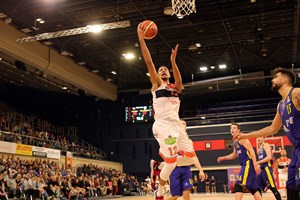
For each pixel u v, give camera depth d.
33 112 27.88
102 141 28.11
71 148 23.83
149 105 27.61
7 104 27.16
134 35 18.16
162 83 4.27
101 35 17.98
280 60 23.02
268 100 26.11
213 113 26.86
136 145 27.44
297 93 3.12
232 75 24.78
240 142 5.93
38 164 17.78
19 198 13.59
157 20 16.61
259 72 24.05
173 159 4.06
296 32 18.39
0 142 16.61
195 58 22.12
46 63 19.19
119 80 26.48
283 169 9.10
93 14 15.98
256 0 14.98
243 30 18.03
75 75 21.97
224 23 16.98
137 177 26.75
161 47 20.05
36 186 14.21
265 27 17.77
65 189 15.86
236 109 26.42
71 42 18.84
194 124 26.77
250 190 5.88
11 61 19.84
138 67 23.41
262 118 25.33
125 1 14.66
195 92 25.86
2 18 16.02
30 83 25.45
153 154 26.97
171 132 4.11
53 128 26.67
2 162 15.35
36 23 16.58
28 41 16.31
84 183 18.56
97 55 20.98
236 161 24.42
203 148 25.28
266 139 17.77
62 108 28.64
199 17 16.42
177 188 5.25
